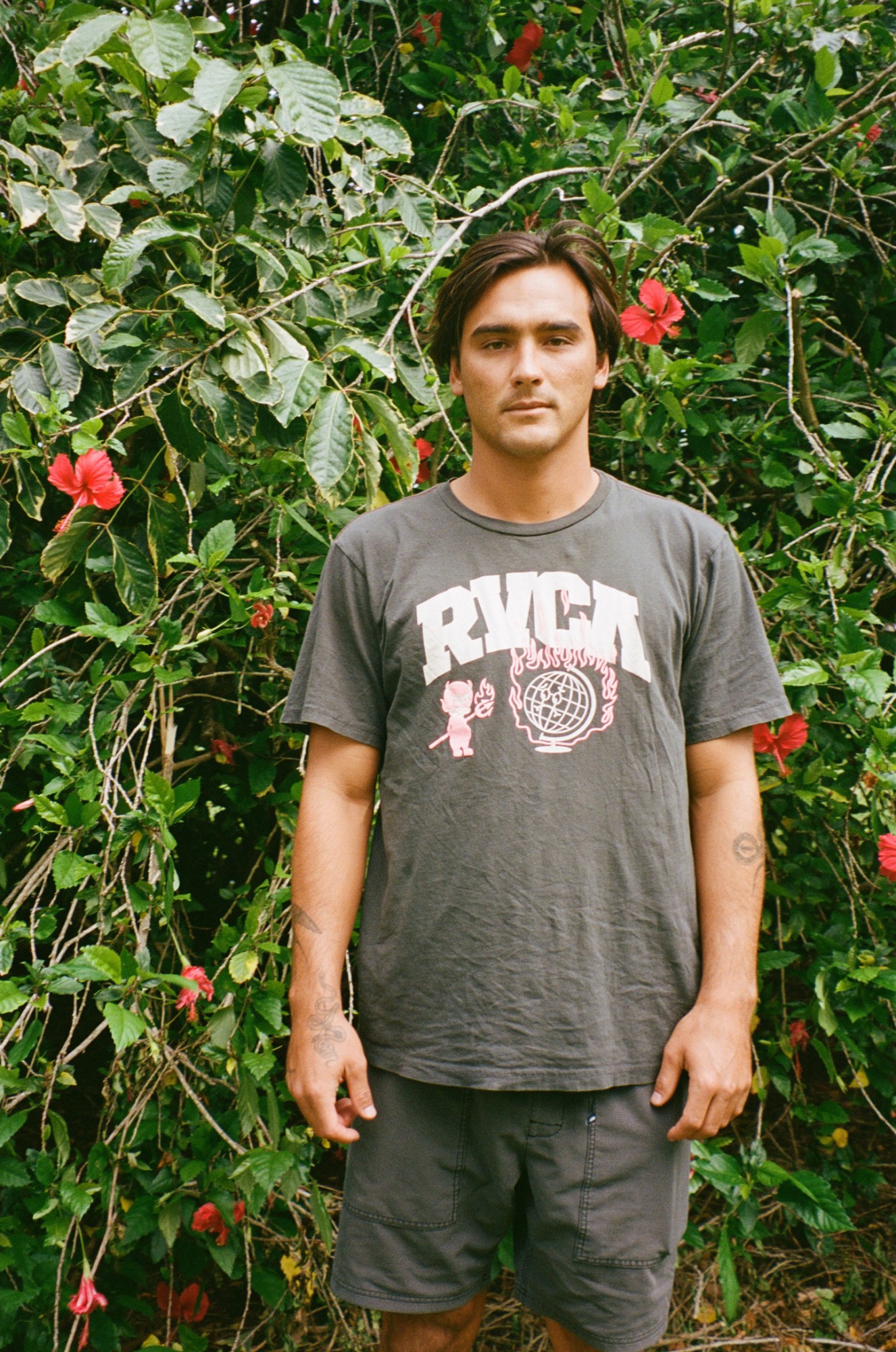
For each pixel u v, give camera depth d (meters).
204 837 2.37
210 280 1.51
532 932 1.09
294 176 1.47
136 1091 1.59
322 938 1.17
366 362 1.43
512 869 1.09
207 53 1.75
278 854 2.17
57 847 1.50
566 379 1.15
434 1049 1.11
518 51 2.26
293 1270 1.70
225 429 1.45
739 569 1.21
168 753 1.61
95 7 1.64
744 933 1.15
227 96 1.30
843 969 1.68
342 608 1.21
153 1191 1.57
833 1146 2.03
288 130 1.32
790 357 1.69
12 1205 1.56
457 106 2.22
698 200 2.28
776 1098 2.44
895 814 1.73
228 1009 1.45
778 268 1.75
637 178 1.98
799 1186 1.56
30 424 1.58
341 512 1.61
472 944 1.10
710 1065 1.09
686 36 2.26
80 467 1.40
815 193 2.23
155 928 1.85
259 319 1.45
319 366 1.38
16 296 1.56
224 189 1.50
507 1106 1.12
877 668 1.50
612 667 1.13
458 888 1.10
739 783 1.20
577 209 2.11
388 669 1.17
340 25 2.17
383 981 1.15
